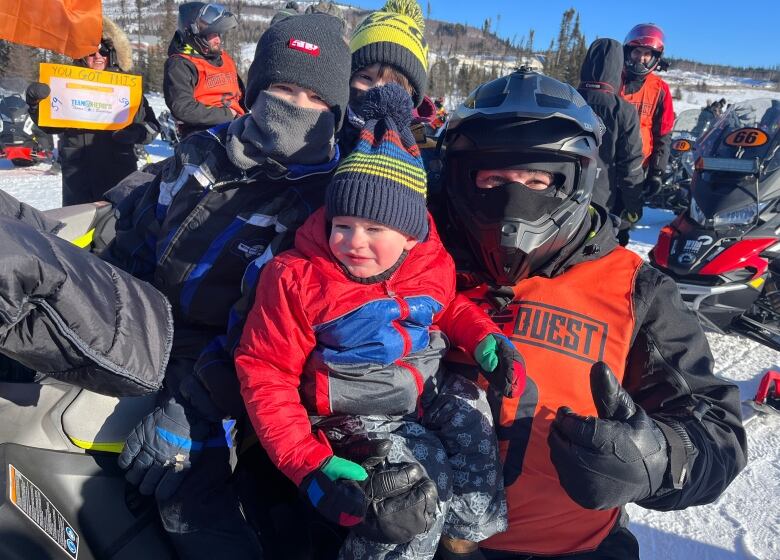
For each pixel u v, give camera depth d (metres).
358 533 1.02
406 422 1.21
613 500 1.11
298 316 1.15
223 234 1.33
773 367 3.39
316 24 1.36
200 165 1.38
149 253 1.59
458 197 1.44
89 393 1.17
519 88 1.43
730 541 2.04
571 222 1.39
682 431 1.25
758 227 3.28
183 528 1.14
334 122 1.40
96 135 4.12
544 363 1.36
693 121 8.45
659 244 3.53
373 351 1.16
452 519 1.24
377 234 1.14
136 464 1.13
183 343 1.37
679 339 1.41
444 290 1.27
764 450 2.60
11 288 0.84
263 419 1.10
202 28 3.94
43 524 1.01
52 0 2.25
